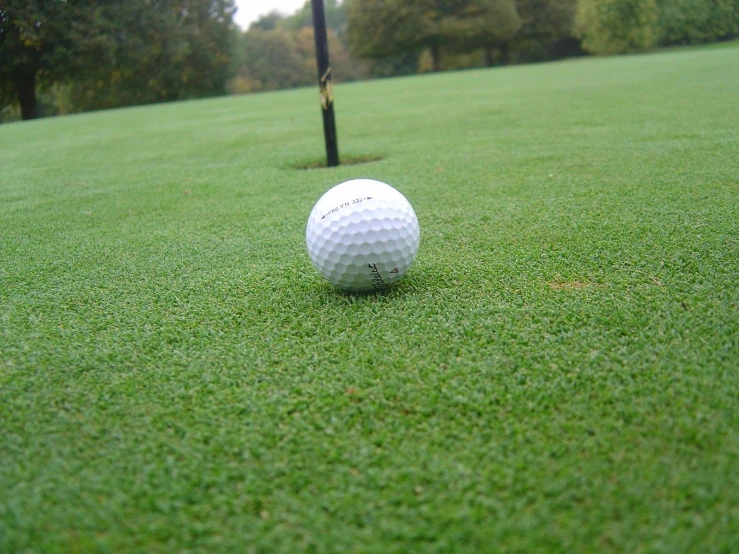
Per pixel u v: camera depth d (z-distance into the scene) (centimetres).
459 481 13
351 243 21
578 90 103
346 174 47
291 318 21
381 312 21
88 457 14
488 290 22
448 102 103
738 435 14
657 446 14
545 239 28
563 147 51
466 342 18
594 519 12
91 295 24
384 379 17
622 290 22
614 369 16
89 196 44
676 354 17
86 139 86
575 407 15
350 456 14
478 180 41
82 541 12
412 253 23
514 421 15
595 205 33
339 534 12
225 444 14
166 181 49
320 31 47
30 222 37
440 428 15
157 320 22
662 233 27
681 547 11
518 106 87
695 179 36
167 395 17
